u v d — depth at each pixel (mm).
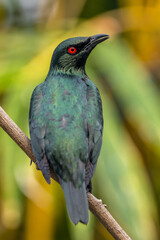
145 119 11406
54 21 13188
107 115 11188
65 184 8102
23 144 8555
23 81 11102
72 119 8562
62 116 8570
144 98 11547
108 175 10500
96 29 12688
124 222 10281
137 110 11492
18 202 10812
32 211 11352
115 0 13930
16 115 10742
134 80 11719
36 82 11148
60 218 12391
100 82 11742
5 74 11305
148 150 12430
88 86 9391
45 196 11445
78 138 8367
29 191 10945
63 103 8758
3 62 11812
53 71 9617
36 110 8805
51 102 8781
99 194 11086
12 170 10664
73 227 10719
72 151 8250
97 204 7863
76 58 9617
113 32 12734
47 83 9297
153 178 12883
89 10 13891
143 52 12977
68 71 9609
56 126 8461
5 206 10992
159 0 13094
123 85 11609
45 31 12922
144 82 11906
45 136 8469
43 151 8391
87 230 10547
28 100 10875
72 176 8117
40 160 8336
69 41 9586
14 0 13602
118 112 12195
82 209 7773
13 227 12047
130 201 10352
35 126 8617
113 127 11055
